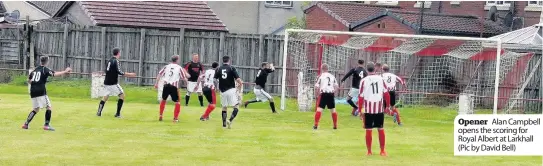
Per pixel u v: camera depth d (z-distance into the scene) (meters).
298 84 38.38
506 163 24.12
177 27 50.47
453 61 41.72
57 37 47.56
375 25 51.62
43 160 22.23
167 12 51.31
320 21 56.66
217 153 24.47
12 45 48.44
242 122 32.50
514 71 40.69
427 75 41.84
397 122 33.59
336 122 31.39
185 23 50.91
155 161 22.67
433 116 37.09
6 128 28.14
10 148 24.02
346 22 53.16
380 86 24.77
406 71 42.06
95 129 28.81
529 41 42.19
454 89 41.62
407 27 49.34
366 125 24.92
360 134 29.91
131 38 46.03
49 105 28.08
